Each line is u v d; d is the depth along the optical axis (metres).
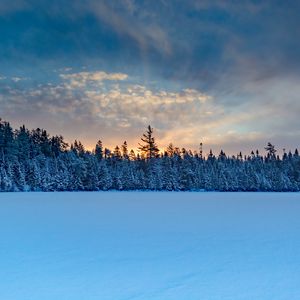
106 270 6.96
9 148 75.19
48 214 18.83
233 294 5.48
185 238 10.71
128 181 76.69
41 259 7.93
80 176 74.06
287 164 91.25
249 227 13.25
